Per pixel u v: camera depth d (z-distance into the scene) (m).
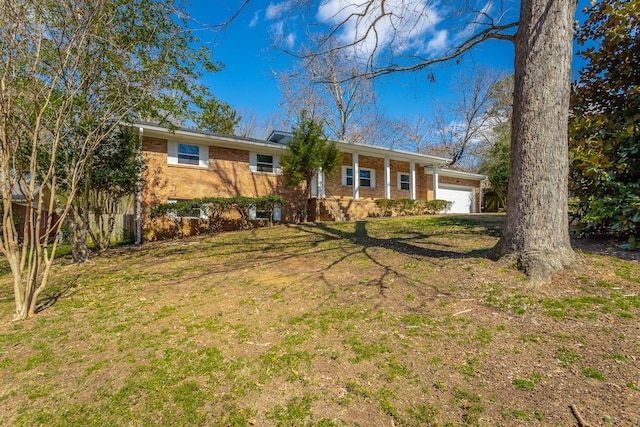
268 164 13.45
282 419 2.07
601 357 2.44
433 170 18.12
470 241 6.37
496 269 4.07
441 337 2.91
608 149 5.07
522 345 2.69
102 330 3.48
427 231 8.33
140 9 6.09
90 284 5.35
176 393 2.35
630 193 4.71
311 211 13.87
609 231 5.27
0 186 4.46
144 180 9.84
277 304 3.94
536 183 3.99
